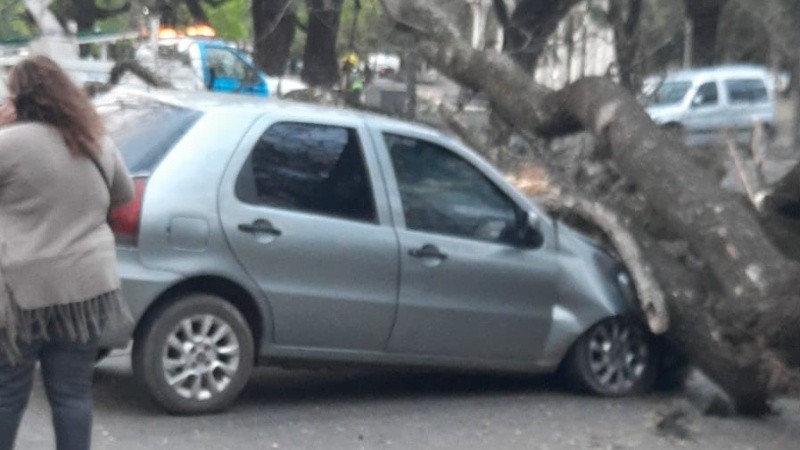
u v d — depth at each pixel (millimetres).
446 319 8898
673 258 9523
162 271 7871
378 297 8609
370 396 9297
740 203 9898
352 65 17344
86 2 20344
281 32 19953
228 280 8109
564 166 11070
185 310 8039
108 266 5832
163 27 18312
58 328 5750
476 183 9188
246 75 18984
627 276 9648
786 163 24031
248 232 8148
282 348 8391
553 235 9391
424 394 9453
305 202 8438
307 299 8367
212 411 8266
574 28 18531
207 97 8781
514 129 11797
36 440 7617
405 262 8695
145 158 8078
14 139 5684
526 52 17266
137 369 7996
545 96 11094
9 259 5648
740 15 20828
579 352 9469
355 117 8797
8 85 5867
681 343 9289
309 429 8203
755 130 12195
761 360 8812
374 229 8609
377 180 8711
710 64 20422
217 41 18875
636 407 9336
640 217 10320
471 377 10086
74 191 5750
